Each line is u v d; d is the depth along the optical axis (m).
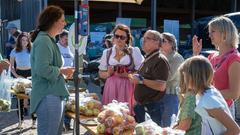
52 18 3.62
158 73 4.02
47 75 3.50
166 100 4.56
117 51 4.46
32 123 6.50
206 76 2.73
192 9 22.31
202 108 2.68
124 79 4.39
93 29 14.64
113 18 20.39
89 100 3.98
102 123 3.22
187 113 2.76
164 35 4.88
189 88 2.79
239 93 3.11
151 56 4.09
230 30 3.18
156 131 2.89
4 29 14.59
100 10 20.44
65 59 6.47
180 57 4.78
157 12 21.69
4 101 4.61
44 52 3.50
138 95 4.13
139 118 4.18
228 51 3.21
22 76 6.88
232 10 21.36
